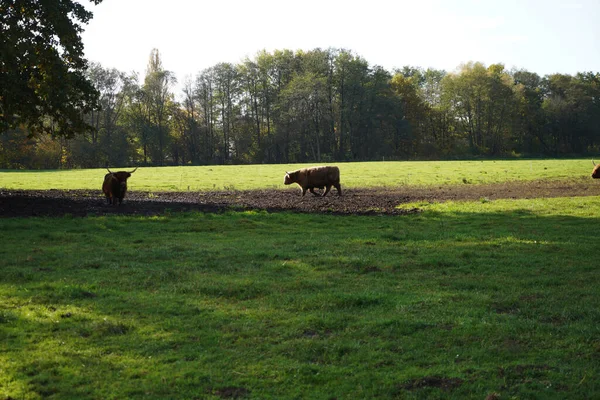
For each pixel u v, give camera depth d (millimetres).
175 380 5891
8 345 6762
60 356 6457
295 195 27156
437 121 107375
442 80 104062
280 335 7258
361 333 7277
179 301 8711
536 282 9820
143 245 13367
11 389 5625
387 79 102312
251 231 15781
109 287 9445
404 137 100562
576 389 5602
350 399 5520
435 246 13188
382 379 5926
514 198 24625
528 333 7184
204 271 10703
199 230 15953
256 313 8102
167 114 94312
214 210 20156
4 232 14641
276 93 98250
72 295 8859
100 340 7016
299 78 89438
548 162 62625
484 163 62250
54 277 10047
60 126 21766
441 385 5773
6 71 19406
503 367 6160
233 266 11062
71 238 14109
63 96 20047
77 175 46969
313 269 10867
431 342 6961
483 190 29188
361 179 38625
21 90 19922
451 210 20141
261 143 96625
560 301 8594
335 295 8875
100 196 25625
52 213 18312
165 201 22953
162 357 6504
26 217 17250
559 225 16219
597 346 6668
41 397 5508
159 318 7898
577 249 12492
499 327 7387
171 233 15344
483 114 103375
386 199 24844
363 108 94875
